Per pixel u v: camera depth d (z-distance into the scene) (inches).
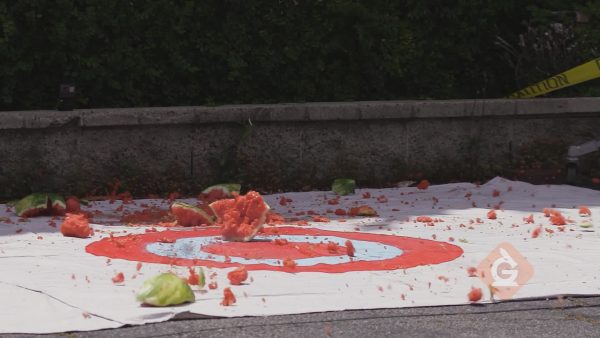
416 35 602.5
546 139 574.2
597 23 621.0
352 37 584.4
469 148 560.1
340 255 343.6
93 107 538.6
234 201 420.8
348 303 275.4
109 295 278.7
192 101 558.3
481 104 557.3
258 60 564.1
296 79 575.8
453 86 620.1
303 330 249.3
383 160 546.3
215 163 520.7
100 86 535.5
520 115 566.3
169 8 543.5
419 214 447.2
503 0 620.4
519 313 271.0
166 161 511.8
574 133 577.9
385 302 277.7
